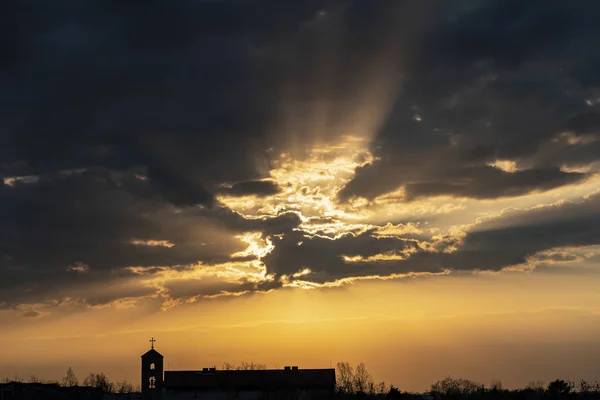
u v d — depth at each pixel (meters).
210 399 166.25
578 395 190.50
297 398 162.75
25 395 184.25
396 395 183.50
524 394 195.25
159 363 173.50
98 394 199.38
